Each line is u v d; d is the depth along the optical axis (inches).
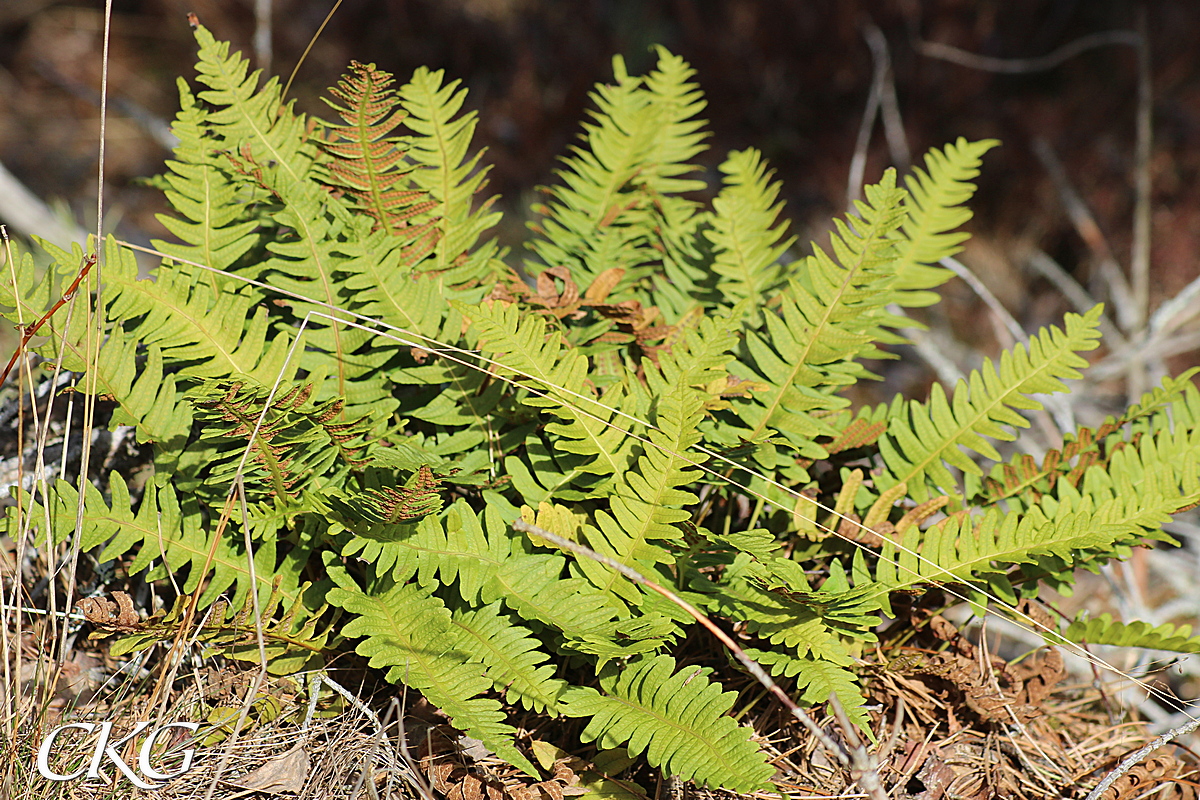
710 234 65.2
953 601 63.5
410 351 62.9
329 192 64.0
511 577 60.6
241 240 63.1
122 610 59.9
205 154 63.0
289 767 60.5
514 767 60.8
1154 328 79.0
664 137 67.8
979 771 62.8
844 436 63.1
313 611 61.2
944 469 63.2
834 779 61.9
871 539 62.5
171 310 61.7
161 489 61.1
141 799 60.1
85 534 60.5
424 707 61.4
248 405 59.6
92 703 61.5
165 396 61.2
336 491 60.1
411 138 64.4
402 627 60.2
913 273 65.9
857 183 75.4
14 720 60.3
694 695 59.4
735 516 64.1
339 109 62.4
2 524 60.5
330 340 62.1
